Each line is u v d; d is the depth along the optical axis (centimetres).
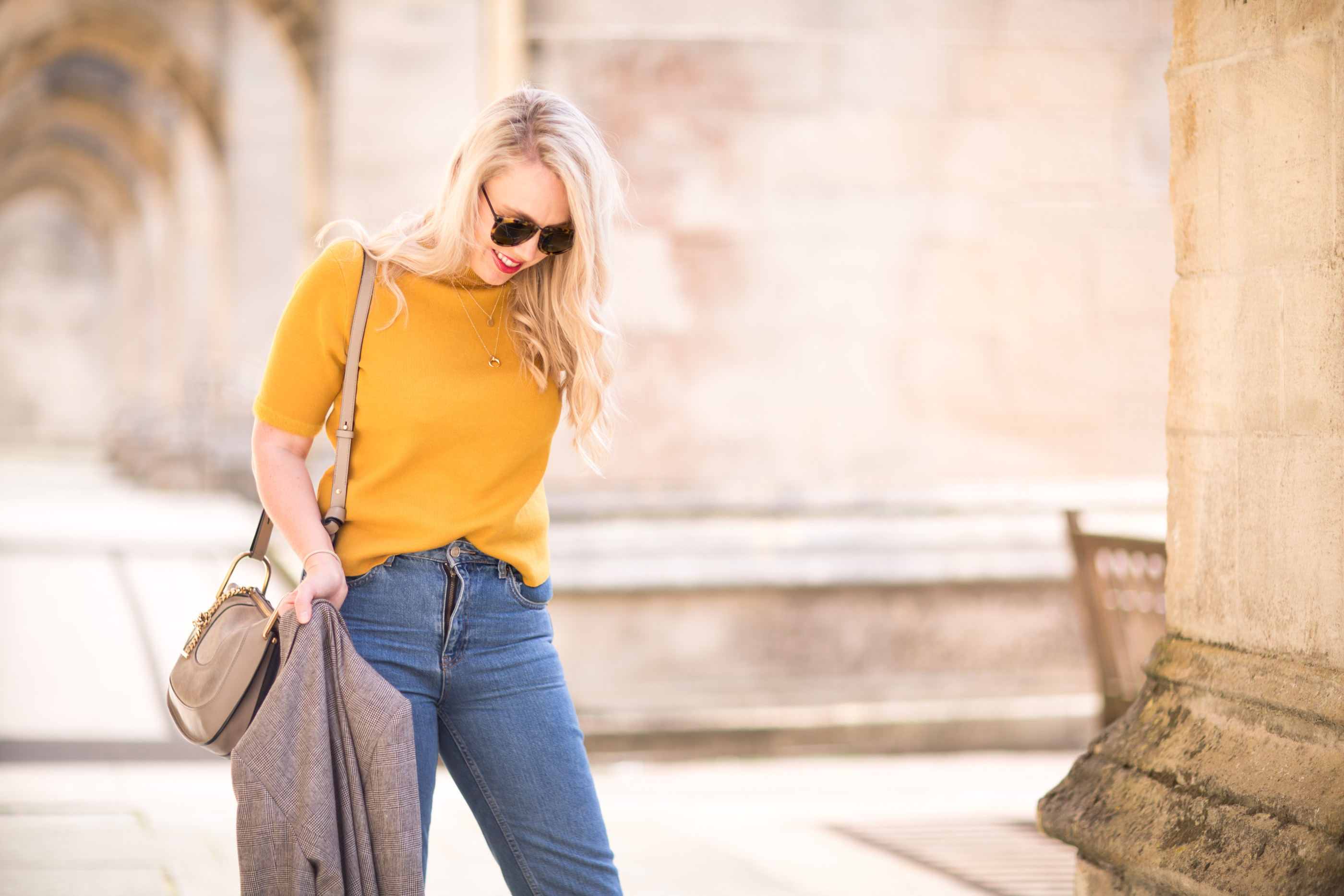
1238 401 488
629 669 1228
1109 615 1019
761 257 1280
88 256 7494
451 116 2547
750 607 1248
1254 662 480
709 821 963
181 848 810
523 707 445
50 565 2086
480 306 441
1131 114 1323
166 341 5472
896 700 1262
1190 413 517
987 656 1284
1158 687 533
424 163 2538
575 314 440
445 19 2547
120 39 4044
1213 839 462
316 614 415
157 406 4894
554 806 443
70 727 1175
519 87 440
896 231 1298
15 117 5303
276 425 444
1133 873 500
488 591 442
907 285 1301
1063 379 1320
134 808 910
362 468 442
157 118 5241
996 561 1279
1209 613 508
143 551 2286
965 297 1309
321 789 402
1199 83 502
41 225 7412
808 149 1285
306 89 2838
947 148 1305
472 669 441
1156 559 966
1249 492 483
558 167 424
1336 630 443
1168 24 1327
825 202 1288
